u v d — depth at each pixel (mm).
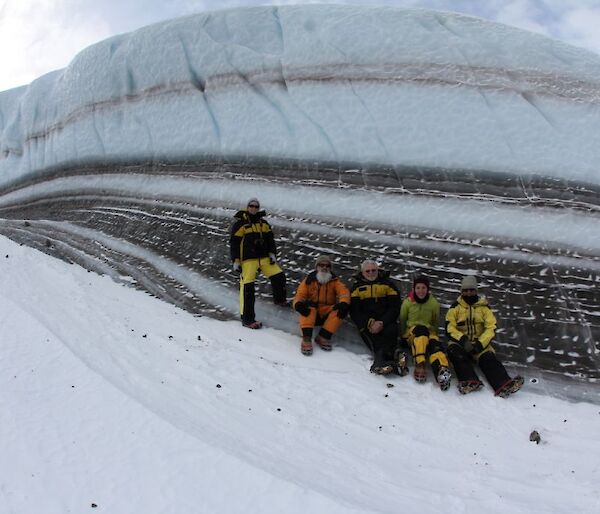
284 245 7457
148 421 4270
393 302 6016
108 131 10445
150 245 8516
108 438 4098
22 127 12734
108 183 10016
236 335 6488
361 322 5992
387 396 5301
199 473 3734
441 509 3676
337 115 8234
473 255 6613
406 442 4621
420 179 7387
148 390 4906
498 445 4621
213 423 4527
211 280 7594
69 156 10953
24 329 5656
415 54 8336
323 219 7488
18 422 4242
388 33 8617
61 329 5852
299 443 4445
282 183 8086
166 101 9828
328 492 3625
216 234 8070
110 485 3656
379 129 7902
